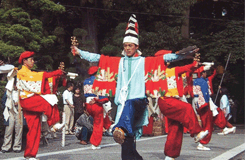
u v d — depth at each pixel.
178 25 19.95
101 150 8.51
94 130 8.83
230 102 21.03
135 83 5.03
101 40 19.12
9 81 8.22
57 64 18.39
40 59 15.75
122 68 5.10
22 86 6.39
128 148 4.91
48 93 6.50
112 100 13.62
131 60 5.11
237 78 26.44
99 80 5.16
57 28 16.52
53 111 6.56
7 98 8.20
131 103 4.93
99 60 5.18
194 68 5.92
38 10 16.05
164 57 4.98
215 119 8.89
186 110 5.96
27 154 6.34
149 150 8.22
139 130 5.21
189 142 10.34
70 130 13.68
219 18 26.95
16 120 8.30
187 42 20.19
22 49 12.53
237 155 7.48
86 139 10.16
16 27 12.98
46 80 6.50
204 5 26.72
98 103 8.80
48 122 6.57
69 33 18.95
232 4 26.30
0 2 15.99
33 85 6.36
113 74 5.14
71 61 16.42
